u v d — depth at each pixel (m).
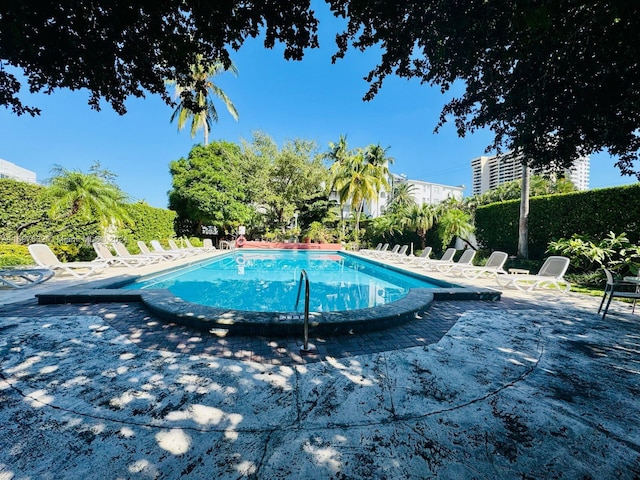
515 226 12.05
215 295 6.83
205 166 19.09
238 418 1.86
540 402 2.13
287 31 2.54
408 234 19.00
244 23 2.42
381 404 2.05
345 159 23.12
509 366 2.73
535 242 10.91
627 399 2.18
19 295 5.32
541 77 2.74
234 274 10.20
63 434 1.68
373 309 4.09
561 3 2.03
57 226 9.77
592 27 2.25
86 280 6.77
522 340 3.43
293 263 13.98
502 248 12.70
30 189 9.38
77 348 2.96
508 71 2.88
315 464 1.49
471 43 2.60
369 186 21.95
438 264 9.92
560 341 3.41
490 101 3.19
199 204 18.48
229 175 20.08
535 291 6.70
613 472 1.49
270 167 22.22
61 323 3.75
